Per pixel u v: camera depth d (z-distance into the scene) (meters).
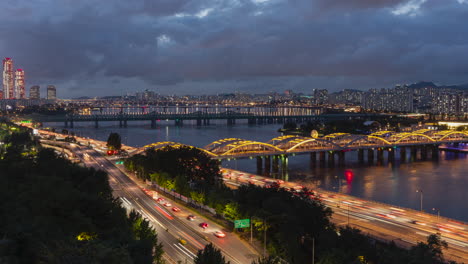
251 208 122.00
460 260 103.00
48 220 86.44
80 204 100.56
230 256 102.06
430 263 87.62
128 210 142.88
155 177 179.25
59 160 178.62
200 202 146.50
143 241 83.50
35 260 64.56
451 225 132.62
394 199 195.25
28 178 136.25
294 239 103.50
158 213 140.38
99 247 66.25
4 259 59.62
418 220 138.25
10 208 92.06
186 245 108.94
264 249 104.00
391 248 106.31
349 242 101.56
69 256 62.94
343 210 151.00
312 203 127.00
